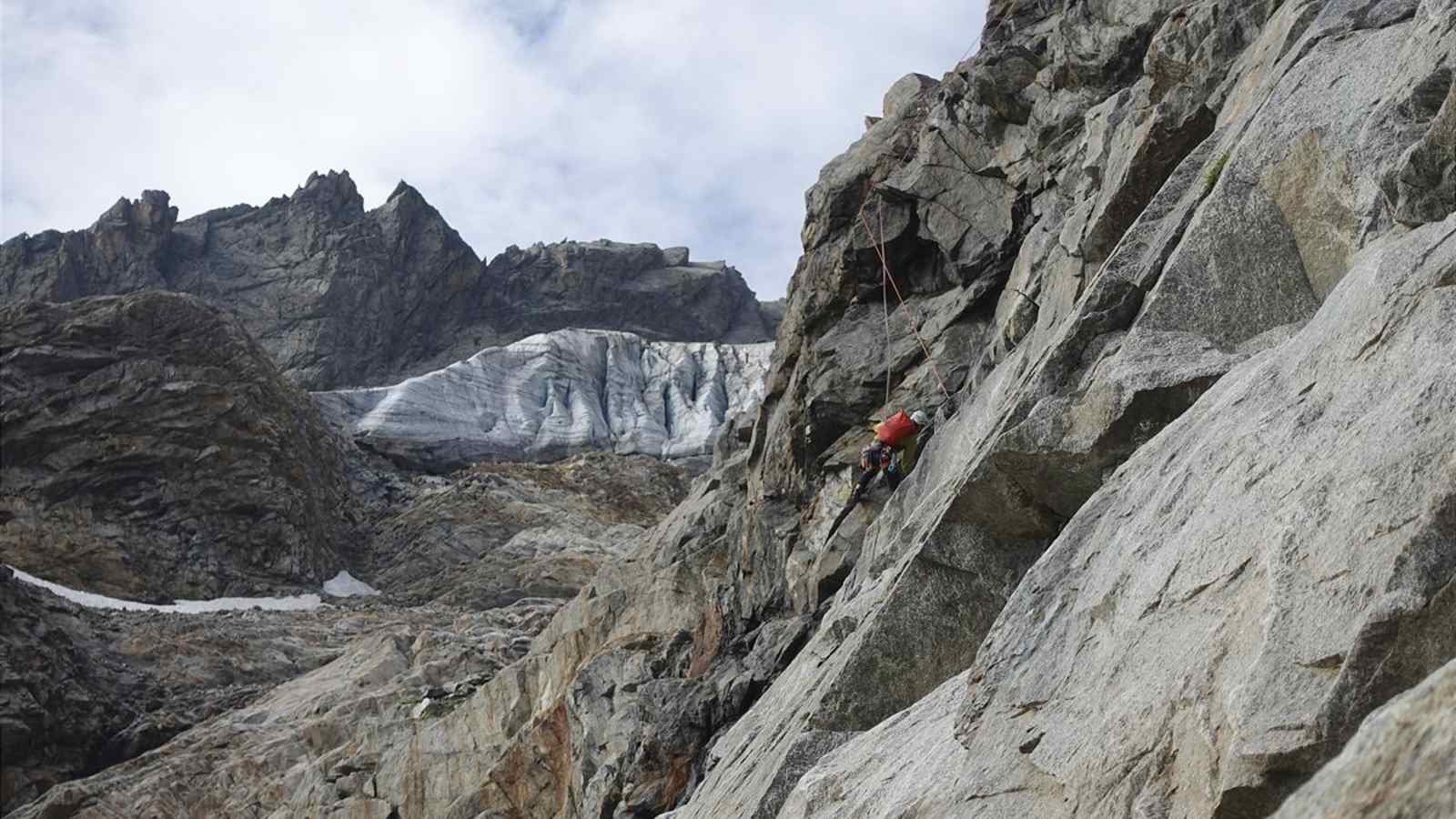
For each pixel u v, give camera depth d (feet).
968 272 80.43
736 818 40.98
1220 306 36.29
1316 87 37.32
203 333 273.13
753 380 383.24
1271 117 37.55
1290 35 47.70
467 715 115.55
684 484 300.40
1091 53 77.92
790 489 87.15
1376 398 22.65
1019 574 39.45
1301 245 35.86
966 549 40.01
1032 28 86.99
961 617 39.81
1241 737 19.58
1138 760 21.62
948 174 83.56
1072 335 39.40
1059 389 38.93
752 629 85.92
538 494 284.00
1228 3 58.49
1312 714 18.85
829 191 91.35
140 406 261.03
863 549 65.21
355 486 300.40
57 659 177.58
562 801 103.91
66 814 141.08
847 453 81.56
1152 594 24.08
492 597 238.89
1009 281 76.43
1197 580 23.24
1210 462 25.63
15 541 240.73
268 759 140.87
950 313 80.79
